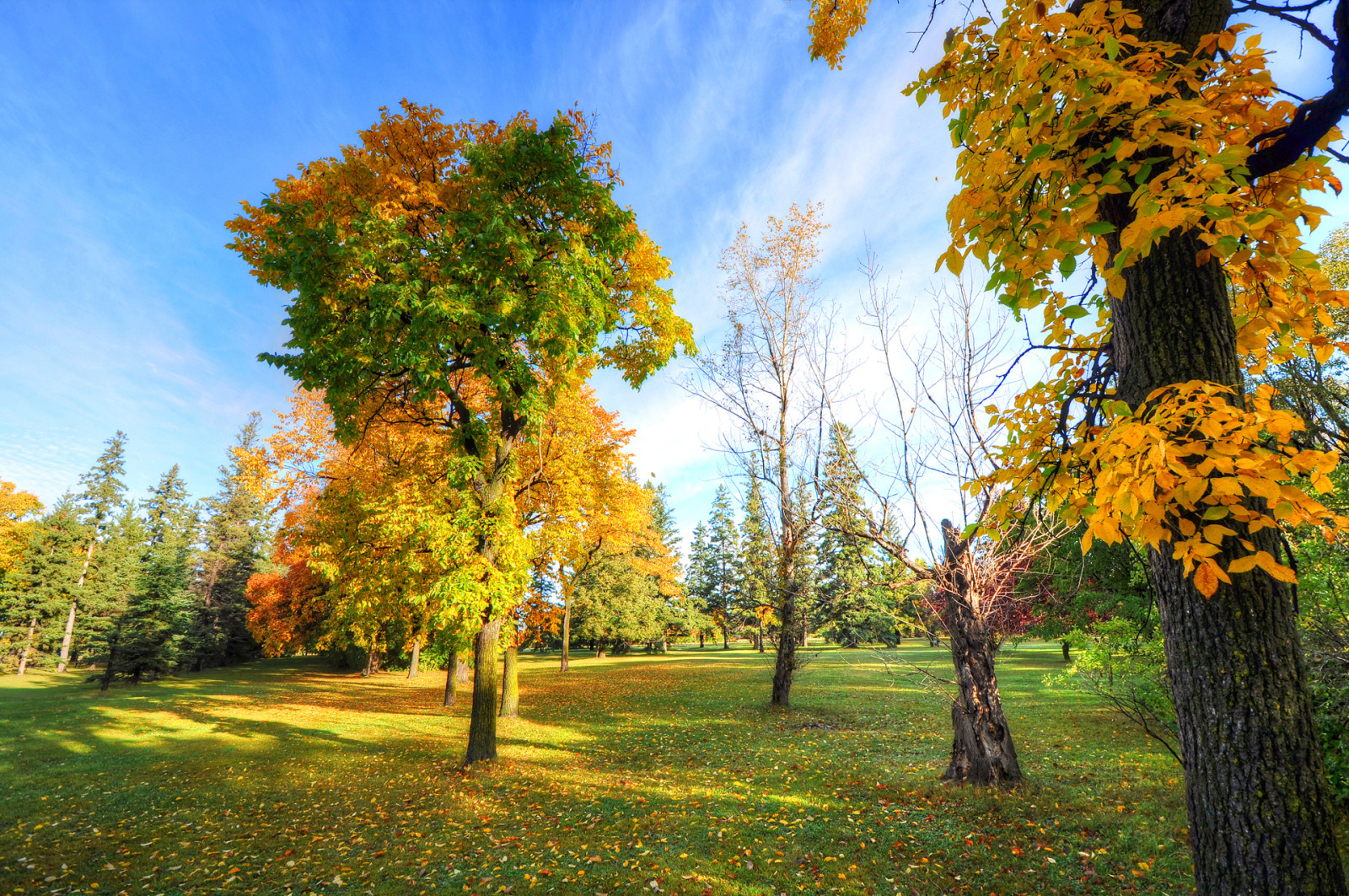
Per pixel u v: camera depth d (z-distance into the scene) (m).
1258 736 1.89
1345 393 4.86
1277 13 1.95
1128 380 2.22
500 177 8.54
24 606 34.22
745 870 5.42
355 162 9.05
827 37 4.93
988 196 1.98
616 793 8.02
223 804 8.36
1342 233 8.84
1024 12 1.90
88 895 5.58
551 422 12.50
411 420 10.25
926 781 7.66
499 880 5.49
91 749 12.24
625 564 35.75
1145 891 4.61
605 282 10.27
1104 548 11.39
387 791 8.64
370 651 29.89
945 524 7.57
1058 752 8.84
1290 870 1.81
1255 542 1.98
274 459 13.91
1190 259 2.12
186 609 33.75
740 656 37.91
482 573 8.85
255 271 8.50
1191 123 1.63
